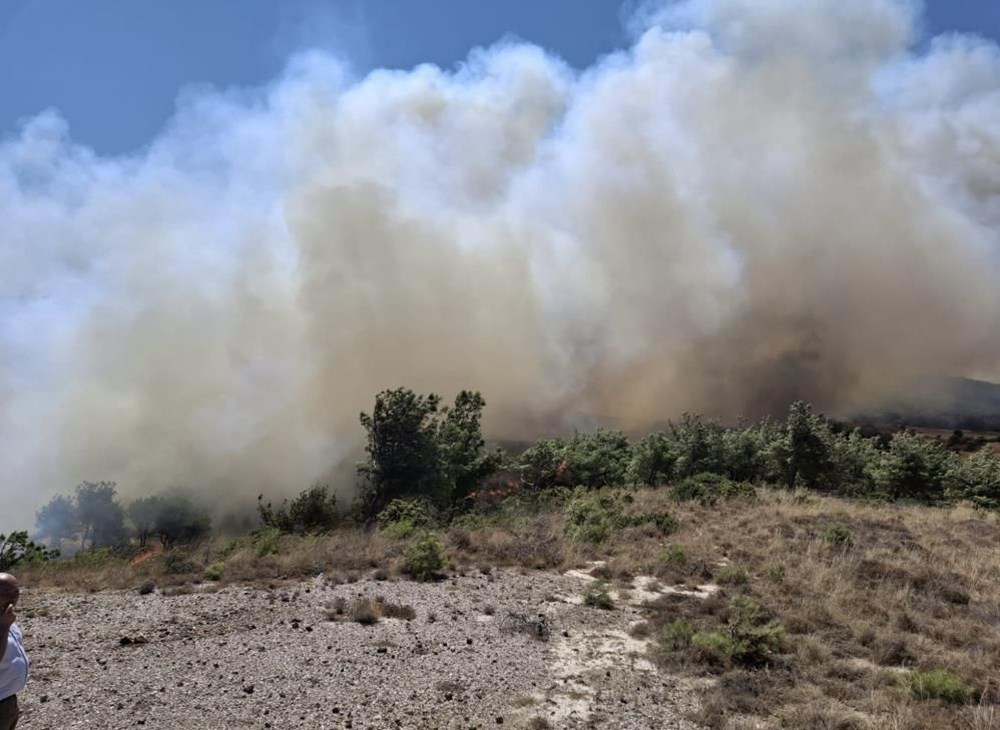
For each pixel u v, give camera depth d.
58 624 8.03
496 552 12.58
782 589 9.97
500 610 8.92
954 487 27.22
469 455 29.61
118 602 9.16
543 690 6.27
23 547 14.52
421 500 20.64
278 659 6.79
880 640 7.75
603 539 13.80
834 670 6.95
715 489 19.34
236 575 10.75
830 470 27.53
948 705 6.13
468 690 6.17
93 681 6.11
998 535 14.74
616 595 9.88
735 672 6.79
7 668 3.35
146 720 5.30
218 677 6.27
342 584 10.23
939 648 7.62
